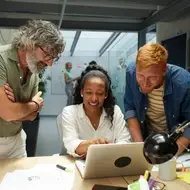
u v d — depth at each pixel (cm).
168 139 87
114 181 122
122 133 167
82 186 115
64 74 627
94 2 366
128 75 169
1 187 111
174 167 123
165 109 160
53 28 137
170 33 429
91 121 168
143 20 443
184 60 374
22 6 390
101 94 162
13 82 144
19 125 161
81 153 145
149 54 129
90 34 536
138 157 121
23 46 137
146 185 104
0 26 421
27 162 143
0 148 156
